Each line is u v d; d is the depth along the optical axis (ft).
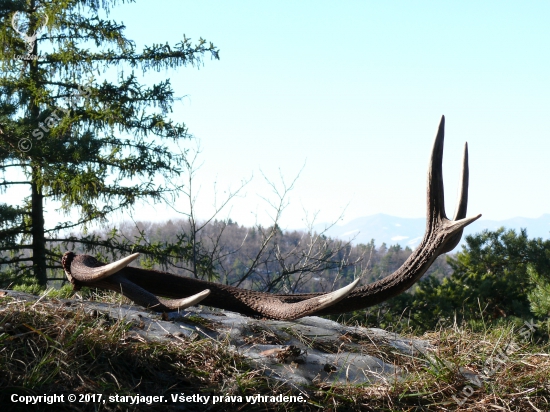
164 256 46.19
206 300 14.51
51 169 42.93
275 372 12.15
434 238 13.33
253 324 14.34
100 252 49.60
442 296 34.24
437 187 13.33
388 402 11.93
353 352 14.02
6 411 9.54
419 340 15.94
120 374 10.98
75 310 12.97
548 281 33.68
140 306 14.55
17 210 49.78
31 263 52.21
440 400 12.35
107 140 47.83
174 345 12.20
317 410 11.35
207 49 51.39
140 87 49.62
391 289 13.61
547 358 14.52
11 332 11.21
